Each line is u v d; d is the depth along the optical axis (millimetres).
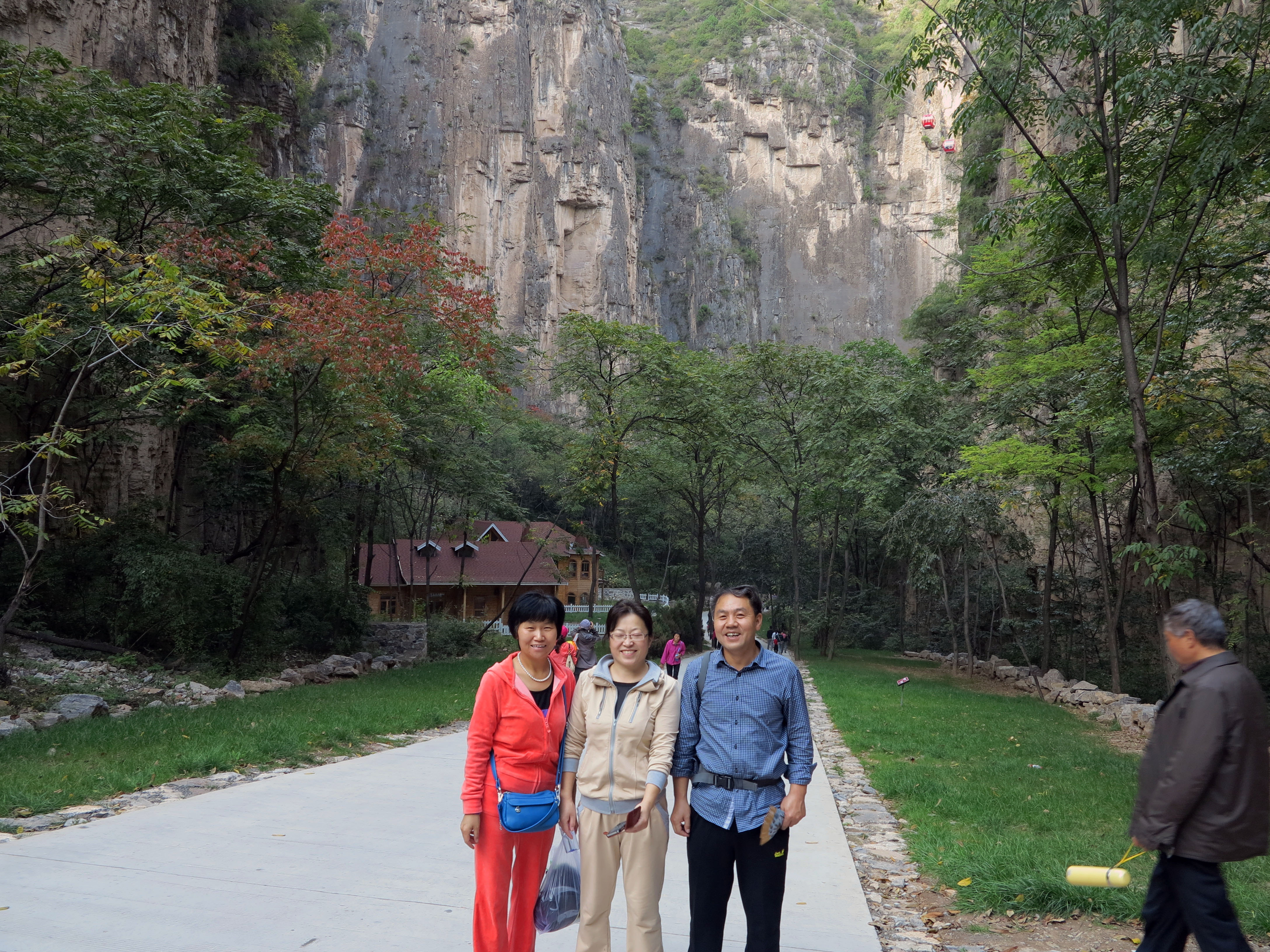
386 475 28828
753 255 162250
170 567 17344
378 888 4887
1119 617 21859
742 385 38125
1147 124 14500
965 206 42969
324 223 19859
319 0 124438
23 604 16750
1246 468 18078
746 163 167500
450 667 23047
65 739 9516
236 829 6137
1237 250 16266
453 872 5230
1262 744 3219
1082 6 12461
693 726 3566
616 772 3545
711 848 3432
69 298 15992
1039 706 19828
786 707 3520
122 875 4988
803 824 7184
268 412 19250
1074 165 14094
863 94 168000
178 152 16609
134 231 17281
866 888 5574
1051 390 21969
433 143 125750
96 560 18031
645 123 167750
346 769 8781
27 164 15219
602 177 137125
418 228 18438
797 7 177750
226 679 17141
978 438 30141
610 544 62812
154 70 25203
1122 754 12602
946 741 12734
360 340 16391
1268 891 5477
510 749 3604
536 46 136875
